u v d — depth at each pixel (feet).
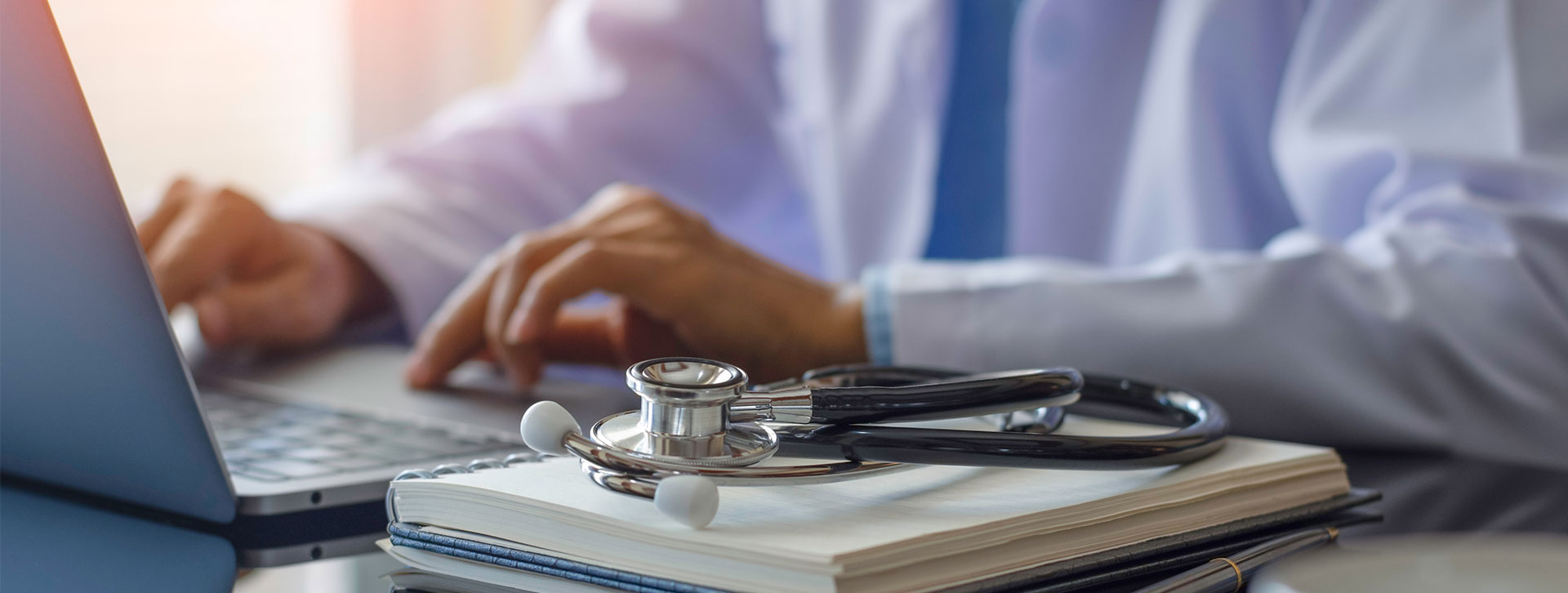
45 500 1.56
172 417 1.30
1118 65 4.03
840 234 4.44
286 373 2.71
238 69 7.64
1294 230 3.68
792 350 2.55
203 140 7.57
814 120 4.56
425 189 3.94
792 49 4.67
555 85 4.59
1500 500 1.72
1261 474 1.32
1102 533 1.13
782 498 1.13
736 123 4.71
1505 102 2.74
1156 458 1.21
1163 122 3.81
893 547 0.95
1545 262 2.40
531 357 2.50
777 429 1.15
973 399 1.18
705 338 2.55
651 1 4.57
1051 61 4.04
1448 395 2.32
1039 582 1.06
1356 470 2.06
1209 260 2.54
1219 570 1.12
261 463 1.66
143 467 1.40
